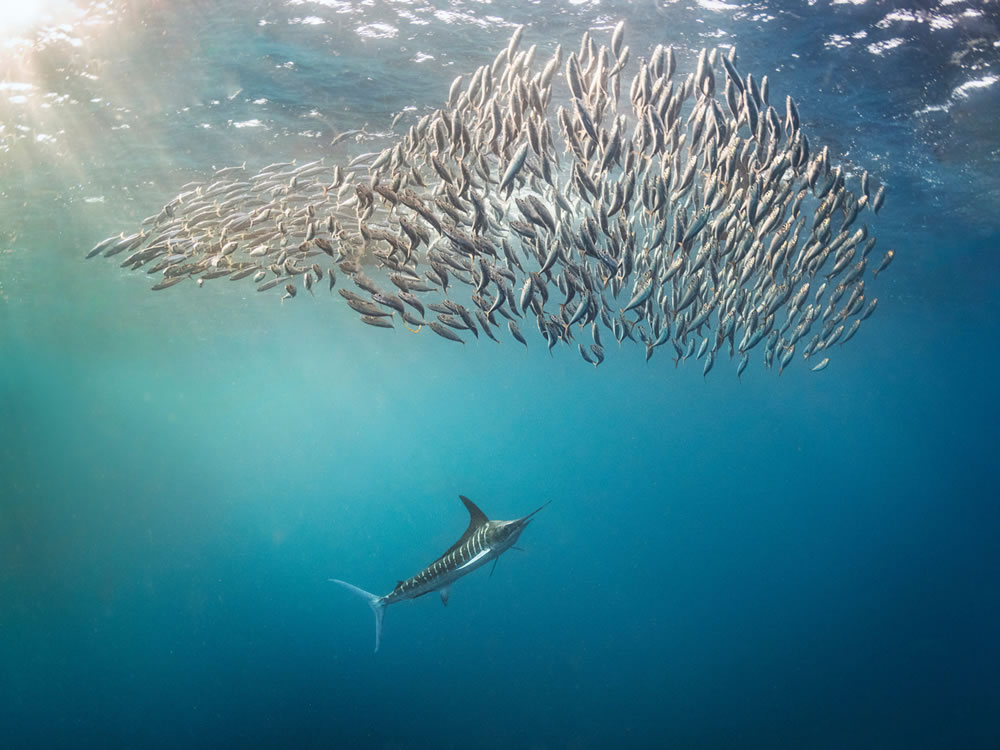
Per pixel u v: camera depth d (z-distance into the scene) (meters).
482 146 5.80
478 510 5.04
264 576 31.36
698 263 6.11
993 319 31.25
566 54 8.15
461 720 15.79
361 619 24.83
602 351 6.85
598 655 21.42
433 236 8.05
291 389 65.19
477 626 25.02
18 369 41.59
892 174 12.52
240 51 8.02
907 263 20.56
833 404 74.75
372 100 9.42
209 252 8.08
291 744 14.24
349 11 7.28
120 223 14.94
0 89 8.64
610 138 4.96
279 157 11.45
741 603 29.19
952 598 28.45
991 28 7.51
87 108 9.33
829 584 32.62
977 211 15.12
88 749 14.33
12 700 17.22
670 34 7.71
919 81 8.80
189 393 65.88
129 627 23.19
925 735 15.38
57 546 36.75
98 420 86.94
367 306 6.41
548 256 5.55
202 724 15.31
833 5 7.21
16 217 14.17
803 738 15.21
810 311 7.47
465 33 7.74
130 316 27.38
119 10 7.06
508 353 41.00
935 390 63.84
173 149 10.94
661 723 15.95
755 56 8.19
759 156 5.79
